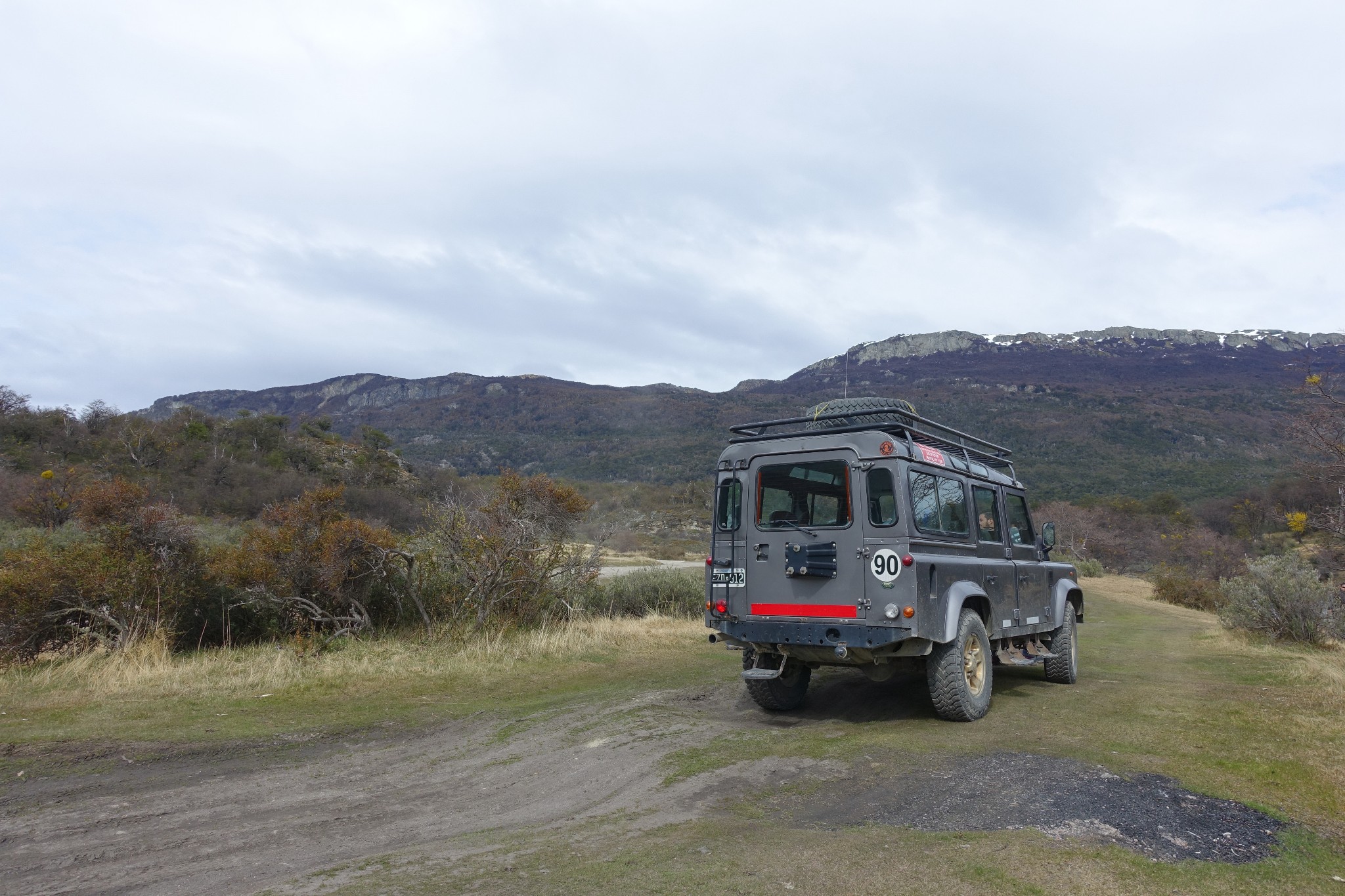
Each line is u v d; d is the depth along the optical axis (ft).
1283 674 28.81
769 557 22.49
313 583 37.88
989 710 23.63
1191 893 10.77
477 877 11.72
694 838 13.20
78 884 11.88
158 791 16.55
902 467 21.02
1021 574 27.27
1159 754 17.83
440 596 40.47
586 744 20.01
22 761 18.44
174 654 33.63
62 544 39.14
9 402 211.00
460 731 21.86
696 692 27.40
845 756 18.26
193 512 155.33
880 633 20.61
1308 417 50.01
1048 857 11.89
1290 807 14.30
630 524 198.39
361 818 14.98
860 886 11.05
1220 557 129.80
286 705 24.84
